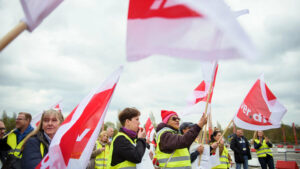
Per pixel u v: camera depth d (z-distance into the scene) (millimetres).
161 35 1207
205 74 3889
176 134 3316
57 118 2602
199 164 3910
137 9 1299
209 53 1044
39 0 1257
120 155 2939
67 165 2217
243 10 2090
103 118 2465
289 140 57969
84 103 2461
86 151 2316
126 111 3240
